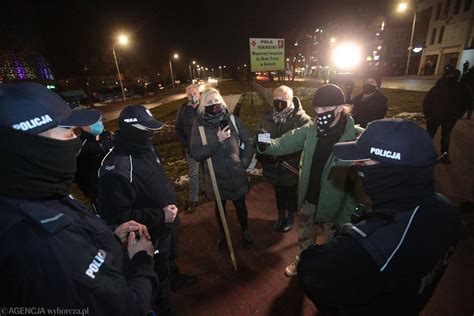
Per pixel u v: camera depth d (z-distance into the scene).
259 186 4.34
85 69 30.47
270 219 3.44
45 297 0.70
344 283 0.90
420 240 0.85
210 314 2.17
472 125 6.61
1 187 0.74
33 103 0.78
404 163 0.83
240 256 2.81
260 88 23.34
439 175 4.07
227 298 2.31
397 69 35.94
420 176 0.85
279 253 2.82
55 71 28.25
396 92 15.51
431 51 28.45
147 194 1.77
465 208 3.12
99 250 0.89
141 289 1.00
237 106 3.65
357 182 2.08
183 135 3.73
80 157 2.37
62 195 0.91
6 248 0.68
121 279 0.91
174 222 2.17
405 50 34.47
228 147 2.64
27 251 0.69
